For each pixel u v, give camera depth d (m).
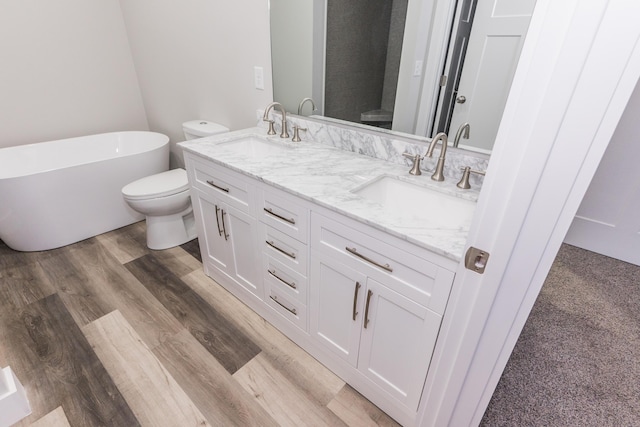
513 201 0.63
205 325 1.68
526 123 0.57
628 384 1.45
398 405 1.21
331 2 1.45
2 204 1.95
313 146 1.72
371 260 1.05
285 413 1.29
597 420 1.30
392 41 1.34
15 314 1.70
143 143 2.86
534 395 1.39
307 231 1.23
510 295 0.72
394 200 1.38
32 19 2.36
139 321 1.69
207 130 2.21
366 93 1.49
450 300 0.87
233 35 1.95
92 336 1.59
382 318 1.11
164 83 2.68
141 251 2.26
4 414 1.19
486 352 0.82
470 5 1.13
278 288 1.52
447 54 1.23
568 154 0.55
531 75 0.55
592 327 1.76
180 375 1.42
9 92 2.39
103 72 2.78
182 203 2.19
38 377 1.39
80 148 2.71
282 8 1.64
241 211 1.50
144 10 2.50
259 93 1.98
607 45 0.47
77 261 2.12
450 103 1.28
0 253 2.16
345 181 1.28
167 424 1.24
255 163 1.46
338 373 1.43
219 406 1.30
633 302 1.94
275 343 1.59
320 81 1.64
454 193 1.19
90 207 2.30
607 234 2.32
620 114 0.49
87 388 1.35
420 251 0.91
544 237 0.62
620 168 2.16
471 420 0.95
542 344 1.64
